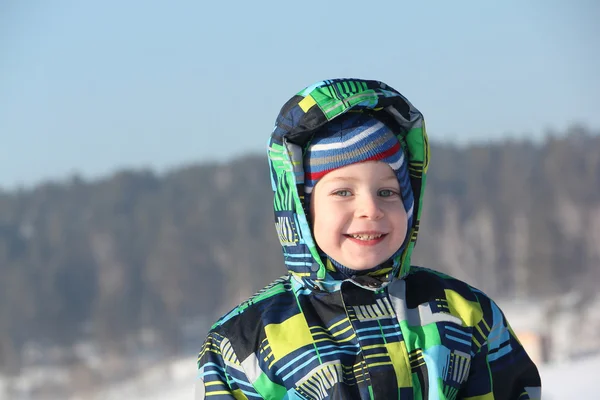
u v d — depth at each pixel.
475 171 81.31
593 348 40.84
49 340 71.12
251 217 82.88
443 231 75.88
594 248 70.31
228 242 81.44
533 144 83.62
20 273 79.62
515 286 69.88
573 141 81.25
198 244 81.69
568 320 50.94
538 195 75.50
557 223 72.56
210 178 89.81
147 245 82.38
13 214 89.25
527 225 72.62
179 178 92.06
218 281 79.56
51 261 81.94
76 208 89.62
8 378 61.31
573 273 68.00
